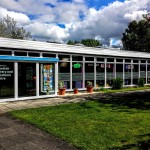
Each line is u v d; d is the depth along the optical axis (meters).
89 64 19.84
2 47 13.93
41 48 16.03
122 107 11.50
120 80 21.52
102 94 17.44
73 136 6.60
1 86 13.12
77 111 10.25
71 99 14.53
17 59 13.43
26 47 15.09
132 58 24.05
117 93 18.20
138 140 6.30
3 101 12.98
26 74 14.38
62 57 17.77
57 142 6.20
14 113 9.66
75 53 18.56
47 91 15.32
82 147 5.77
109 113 9.88
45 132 7.07
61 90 16.75
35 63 14.57
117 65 22.52
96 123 8.07
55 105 12.04
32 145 5.97
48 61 15.06
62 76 17.78
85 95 16.73
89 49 19.52
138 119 8.72
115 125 7.81
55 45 16.98
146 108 11.27
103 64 21.05
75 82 18.78
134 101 13.61
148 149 5.65
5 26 47.94
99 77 20.72
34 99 14.34
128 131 7.11
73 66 18.59
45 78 15.21
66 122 8.17
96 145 5.90
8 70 13.27
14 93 13.47
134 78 24.52
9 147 5.83
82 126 7.67
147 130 7.23
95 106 11.70
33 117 8.88
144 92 19.02
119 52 22.28
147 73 26.25
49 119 8.59
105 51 20.91
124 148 5.72
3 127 7.61
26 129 7.39
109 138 6.45
